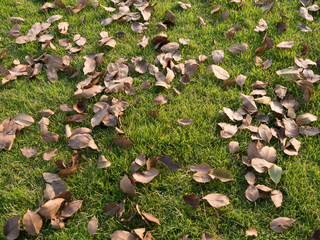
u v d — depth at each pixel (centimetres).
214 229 130
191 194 133
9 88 175
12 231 126
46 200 135
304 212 131
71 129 157
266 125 153
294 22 199
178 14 208
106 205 134
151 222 131
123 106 160
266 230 129
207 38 193
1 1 221
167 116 159
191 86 171
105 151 148
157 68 176
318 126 151
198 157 147
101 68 180
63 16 211
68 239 128
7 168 146
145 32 198
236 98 164
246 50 184
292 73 166
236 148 146
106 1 219
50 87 172
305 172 139
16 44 196
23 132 157
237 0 210
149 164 142
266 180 138
